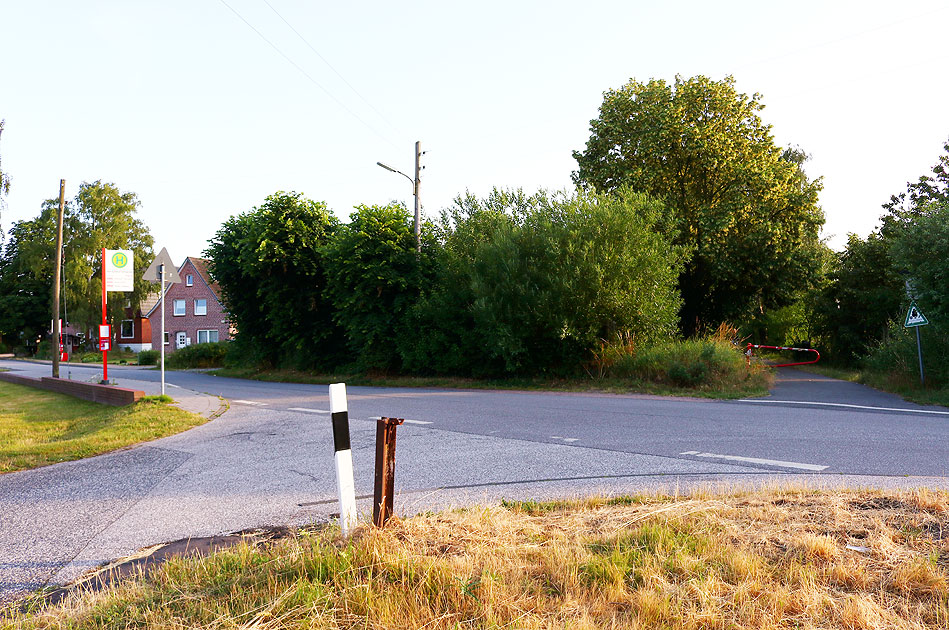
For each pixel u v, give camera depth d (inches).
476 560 136.9
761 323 1494.8
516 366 748.6
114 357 2133.4
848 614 109.7
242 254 983.6
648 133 1056.8
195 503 232.7
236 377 1104.8
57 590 150.6
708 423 400.8
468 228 842.8
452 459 297.4
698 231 1094.4
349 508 163.9
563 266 732.7
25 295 2640.3
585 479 248.1
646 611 112.7
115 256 775.7
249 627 110.7
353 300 871.1
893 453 286.5
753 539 146.7
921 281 621.9
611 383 689.0
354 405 555.2
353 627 110.7
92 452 352.2
